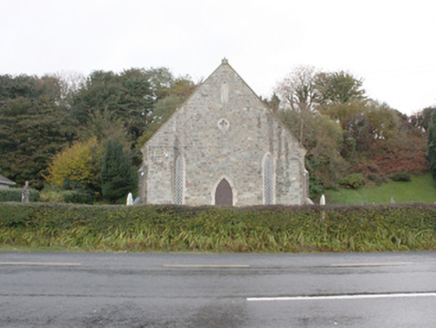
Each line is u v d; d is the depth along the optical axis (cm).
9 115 3894
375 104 4778
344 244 1380
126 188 3638
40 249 1270
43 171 3841
